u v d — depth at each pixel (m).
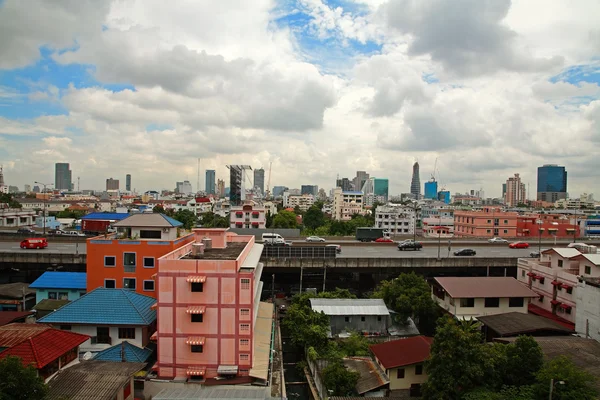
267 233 105.62
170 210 192.00
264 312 59.66
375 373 41.78
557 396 30.05
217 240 55.81
